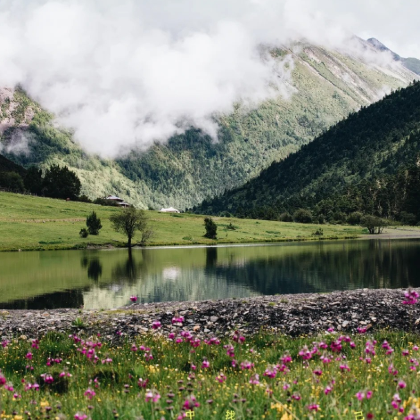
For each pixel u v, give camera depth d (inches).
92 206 7327.8
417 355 603.2
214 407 366.6
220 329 1035.9
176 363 631.8
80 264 3166.8
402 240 5826.8
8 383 452.8
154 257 3693.4
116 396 438.0
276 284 2316.7
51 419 361.1
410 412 284.7
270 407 346.3
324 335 881.5
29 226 5191.9
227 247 4805.6
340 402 350.3
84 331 1018.7
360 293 1362.0
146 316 1120.8
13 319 1169.4
